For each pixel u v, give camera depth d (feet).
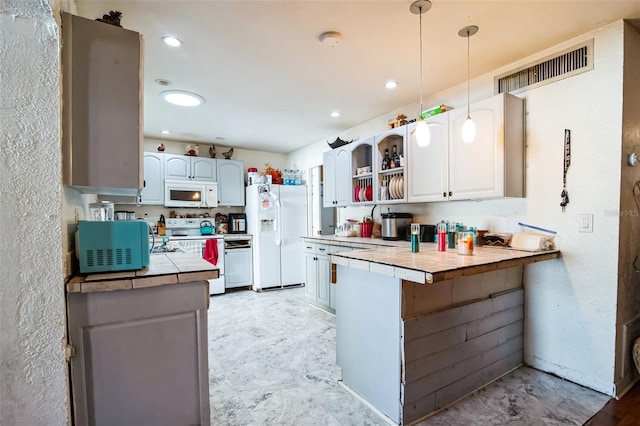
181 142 16.42
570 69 7.06
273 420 5.79
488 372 6.96
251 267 15.94
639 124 6.90
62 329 3.79
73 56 4.12
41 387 3.71
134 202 14.11
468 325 6.50
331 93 10.00
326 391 6.73
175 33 6.63
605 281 6.63
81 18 4.17
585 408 6.07
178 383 4.58
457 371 6.30
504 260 5.86
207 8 5.82
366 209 13.16
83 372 4.05
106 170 4.31
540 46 7.30
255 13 5.98
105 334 4.15
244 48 7.27
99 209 6.71
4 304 3.56
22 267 3.61
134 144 4.48
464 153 8.13
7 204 3.55
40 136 3.67
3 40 3.54
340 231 13.97
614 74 6.45
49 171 3.70
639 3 5.77
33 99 3.65
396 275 5.23
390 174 10.99
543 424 5.61
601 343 6.68
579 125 6.95
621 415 5.85
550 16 6.15
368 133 12.85
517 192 7.69
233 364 7.97
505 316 7.38
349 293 6.77
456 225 8.31
